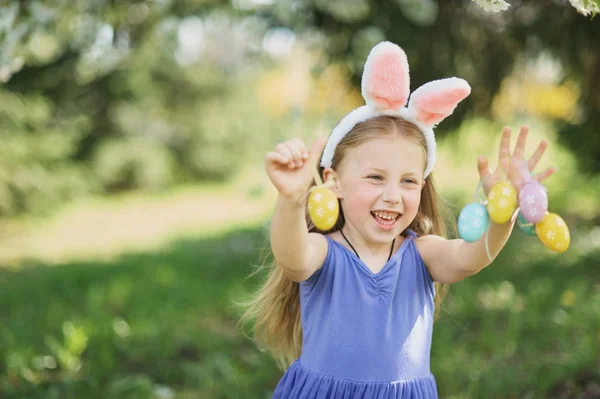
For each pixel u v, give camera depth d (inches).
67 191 468.8
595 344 141.0
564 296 180.2
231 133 638.5
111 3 172.4
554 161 358.6
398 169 70.6
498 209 63.6
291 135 219.9
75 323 171.2
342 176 73.3
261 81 650.8
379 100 71.5
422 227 83.7
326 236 76.8
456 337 157.3
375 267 74.4
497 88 217.3
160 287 225.0
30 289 235.9
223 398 129.0
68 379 132.9
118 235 390.0
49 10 139.0
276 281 86.1
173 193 578.9
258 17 203.5
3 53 131.9
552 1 196.4
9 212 420.2
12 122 377.7
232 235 354.3
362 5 188.2
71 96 244.8
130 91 458.9
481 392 122.6
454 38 205.5
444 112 71.7
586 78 210.8
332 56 205.8
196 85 604.1
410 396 72.4
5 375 141.5
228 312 189.5
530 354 140.4
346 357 71.7
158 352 151.7
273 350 93.2
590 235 271.7
